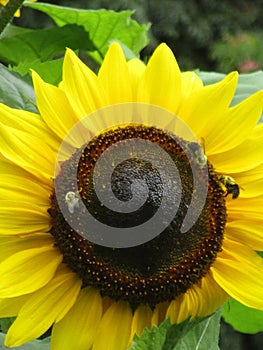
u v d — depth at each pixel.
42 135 0.43
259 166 0.45
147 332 0.41
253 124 0.45
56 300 0.42
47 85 0.43
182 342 0.44
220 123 0.45
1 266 0.41
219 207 0.44
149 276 0.43
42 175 0.43
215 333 0.49
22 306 0.42
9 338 0.41
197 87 0.46
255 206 0.45
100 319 0.43
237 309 0.61
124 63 0.44
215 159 0.45
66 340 0.42
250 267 0.44
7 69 0.51
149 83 0.44
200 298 0.44
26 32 0.65
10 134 0.42
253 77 0.58
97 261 0.42
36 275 0.42
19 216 0.42
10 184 0.42
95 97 0.44
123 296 0.43
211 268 0.44
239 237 0.45
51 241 0.43
